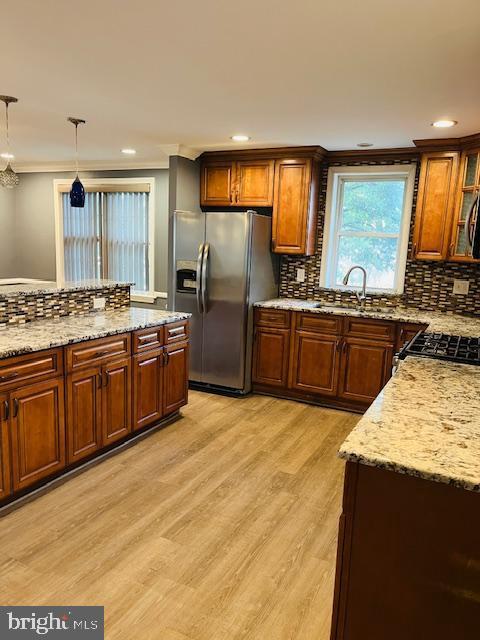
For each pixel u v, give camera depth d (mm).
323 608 1834
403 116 3084
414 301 4250
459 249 3693
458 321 3633
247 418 3795
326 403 4172
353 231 4551
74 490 2609
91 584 1912
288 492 2680
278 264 4742
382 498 1248
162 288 5555
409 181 4160
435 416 1511
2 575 1940
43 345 2414
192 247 4332
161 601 1839
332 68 2291
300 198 4293
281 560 2104
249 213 4043
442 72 2295
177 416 3795
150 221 5496
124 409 3055
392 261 4426
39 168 6020
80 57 2248
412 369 2094
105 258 5859
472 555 1179
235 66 2307
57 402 2553
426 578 1237
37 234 6297
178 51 2145
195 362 4477
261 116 3215
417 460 1192
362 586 1310
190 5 1713
